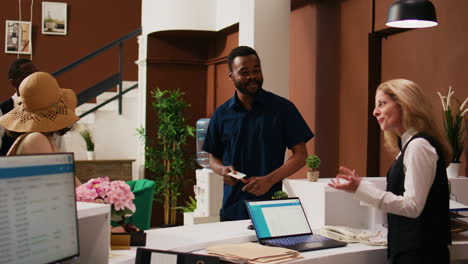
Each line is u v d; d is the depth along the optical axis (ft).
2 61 29.40
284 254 7.69
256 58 9.91
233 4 22.97
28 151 6.72
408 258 7.91
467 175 14.03
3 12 29.50
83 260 6.36
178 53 26.78
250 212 8.71
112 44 26.63
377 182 10.53
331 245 8.53
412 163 7.75
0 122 7.09
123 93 27.22
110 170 25.62
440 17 15.12
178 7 24.71
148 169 26.73
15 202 4.68
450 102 14.74
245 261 7.25
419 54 15.93
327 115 19.45
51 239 5.08
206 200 19.76
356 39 17.90
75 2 30.30
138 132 27.32
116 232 7.46
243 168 10.14
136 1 30.99
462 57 14.38
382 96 8.33
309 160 10.53
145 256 6.44
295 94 21.38
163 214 27.04
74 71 30.48
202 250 7.95
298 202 9.45
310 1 20.36
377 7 16.94
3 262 4.54
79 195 7.20
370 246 8.71
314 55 20.18
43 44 29.96
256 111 10.14
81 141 26.73
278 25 18.54
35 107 6.95
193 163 26.43
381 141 17.48
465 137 14.06
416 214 7.66
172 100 25.32
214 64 26.45
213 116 10.64
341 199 10.03
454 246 8.98
